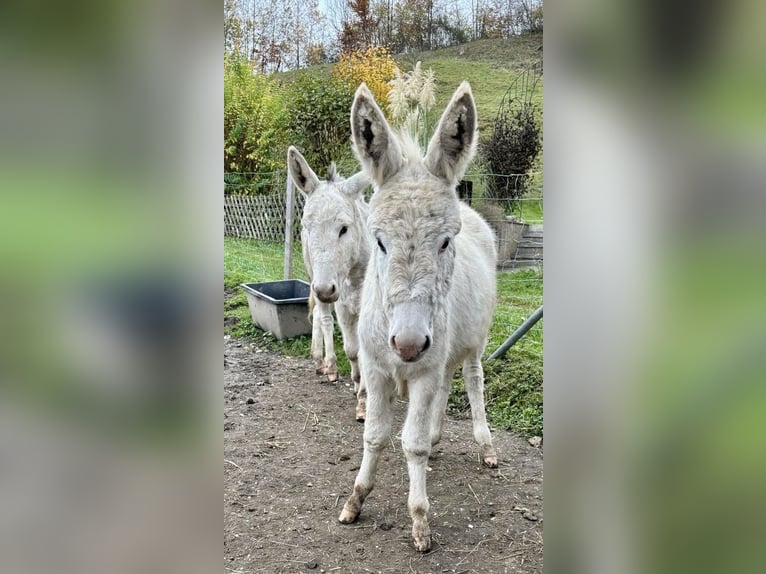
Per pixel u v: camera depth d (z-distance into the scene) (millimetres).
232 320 3863
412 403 1547
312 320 3117
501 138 5898
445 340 1524
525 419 2402
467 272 1847
